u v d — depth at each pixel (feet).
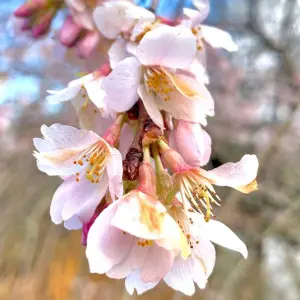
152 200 0.30
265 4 1.29
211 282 1.14
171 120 0.36
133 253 0.30
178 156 0.33
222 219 0.99
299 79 1.29
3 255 1.16
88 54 0.50
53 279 1.09
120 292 1.02
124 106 0.34
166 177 0.32
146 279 0.30
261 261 1.23
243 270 1.16
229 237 0.32
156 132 0.33
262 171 1.18
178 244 0.28
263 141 1.26
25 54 1.26
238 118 1.30
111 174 0.31
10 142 1.38
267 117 1.32
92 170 0.32
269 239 1.22
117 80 0.33
